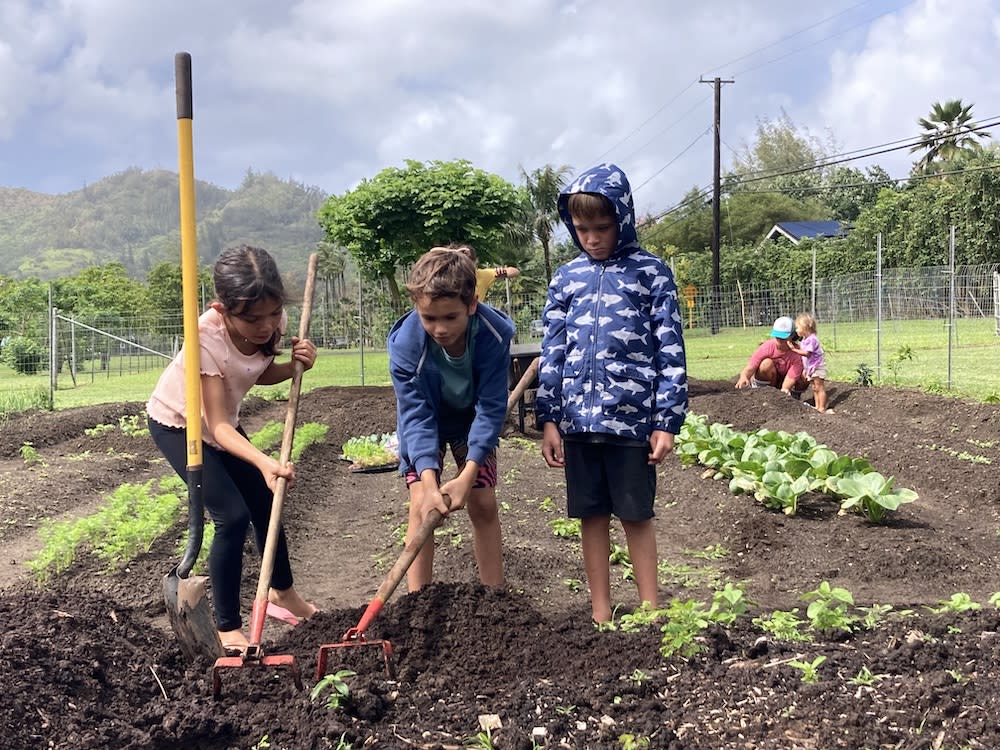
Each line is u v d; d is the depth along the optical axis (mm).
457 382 4008
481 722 2891
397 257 15938
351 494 8211
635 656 3383
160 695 3246
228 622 3900
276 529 3586
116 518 6059
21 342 27578
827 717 2859
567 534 6383
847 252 47781
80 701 3029
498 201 15445
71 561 5496
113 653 3402
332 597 5125
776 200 75000
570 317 4305
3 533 6684
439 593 3768
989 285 28312
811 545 6004
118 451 10609
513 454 10062
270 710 3018
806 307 30500
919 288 28406
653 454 4113
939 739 2691
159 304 80375
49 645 3256
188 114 3551
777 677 3154
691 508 7207
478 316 3936
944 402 11633
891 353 21953
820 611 3752
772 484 6938
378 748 2768
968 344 23844
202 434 3893
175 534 6152
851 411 12695
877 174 84750
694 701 3027
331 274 86250
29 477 8648
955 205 44031
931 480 8016
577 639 3576
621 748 2744
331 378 21391
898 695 2984
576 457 4281
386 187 15375
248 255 3666
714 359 23344
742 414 11625
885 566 5480
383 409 12961
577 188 4219
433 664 3369
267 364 4051
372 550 6258
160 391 4059
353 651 3408
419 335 3920
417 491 4184
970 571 5418
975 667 3244
